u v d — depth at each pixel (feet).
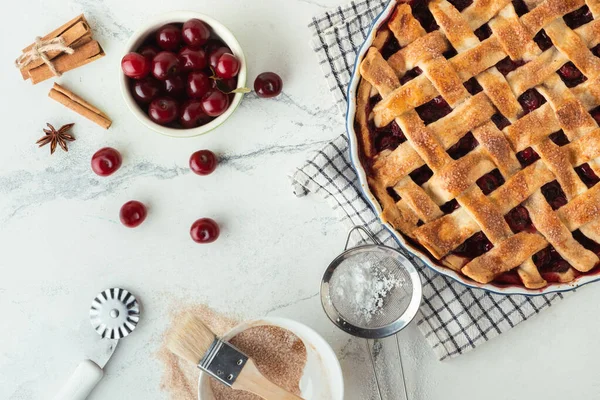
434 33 2.34
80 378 2.57
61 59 2.58
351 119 2.33
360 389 2.63
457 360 2.63
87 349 2.63
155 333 2.64
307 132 2.65
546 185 2.36
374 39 2.35
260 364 2.56
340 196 2.59
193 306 2.64
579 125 2.32
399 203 2.35
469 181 2.31
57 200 2.65
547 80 2.33
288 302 2.64
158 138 2.64
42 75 2.60
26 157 2.64
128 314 2.62
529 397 2.63
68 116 2.64
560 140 2.35
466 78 2.32
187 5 2.63
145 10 2.63
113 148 2.63
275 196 2.65
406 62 2.34
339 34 2.58
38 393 2.64
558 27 2.34
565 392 2.62
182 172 2.64
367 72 2.32
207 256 2.64
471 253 2.39
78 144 2.64
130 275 2.64
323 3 2.63
